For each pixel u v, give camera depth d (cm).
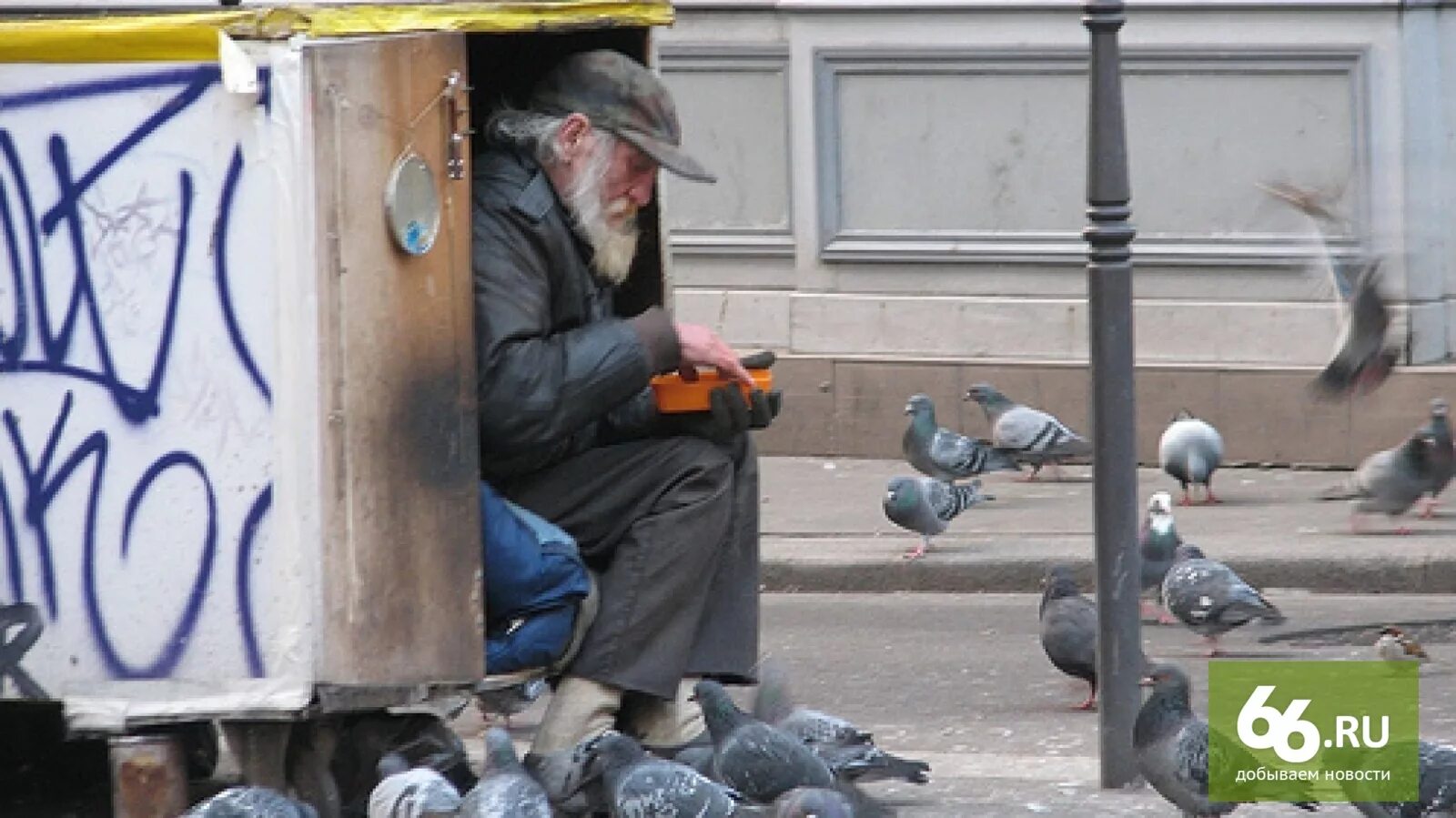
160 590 2170
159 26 2120
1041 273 4678
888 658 3503
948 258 4738
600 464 2434
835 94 4788
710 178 2414
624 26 2517
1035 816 2445
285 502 2130
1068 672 3136
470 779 2406
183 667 2172
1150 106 4559
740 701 3119
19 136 2175
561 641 2353
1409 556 3834
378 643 2177
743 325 4894
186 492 2156
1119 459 2517
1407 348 4419
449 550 2238
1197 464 4209
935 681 3347
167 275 2144
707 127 4897
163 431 2156
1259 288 4522
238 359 2131
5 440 2203
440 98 2209
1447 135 4428
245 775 2295
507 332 2308
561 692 2400
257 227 2114
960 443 4397
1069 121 4619
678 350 2375
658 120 2425
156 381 2155
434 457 2216
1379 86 4391
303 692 2141
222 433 2141
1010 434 4419
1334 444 4450
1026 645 3572
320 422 2125
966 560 3966
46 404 2189
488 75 2631
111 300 2162
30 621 2208
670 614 2406
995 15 4634
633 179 2438
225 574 2153
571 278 2409
